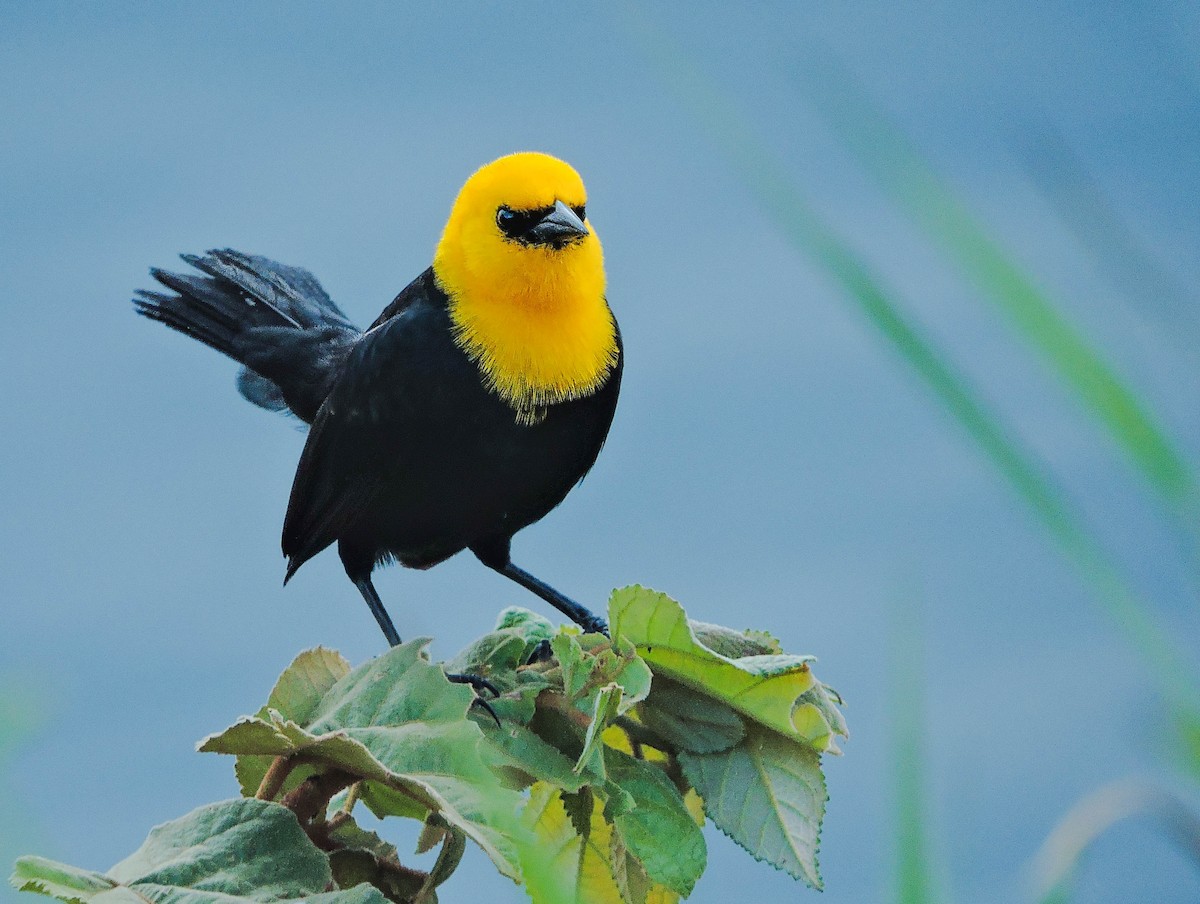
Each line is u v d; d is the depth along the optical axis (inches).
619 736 163.5
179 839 146.3
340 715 159.3
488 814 143.0
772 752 163.2
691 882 161.9
